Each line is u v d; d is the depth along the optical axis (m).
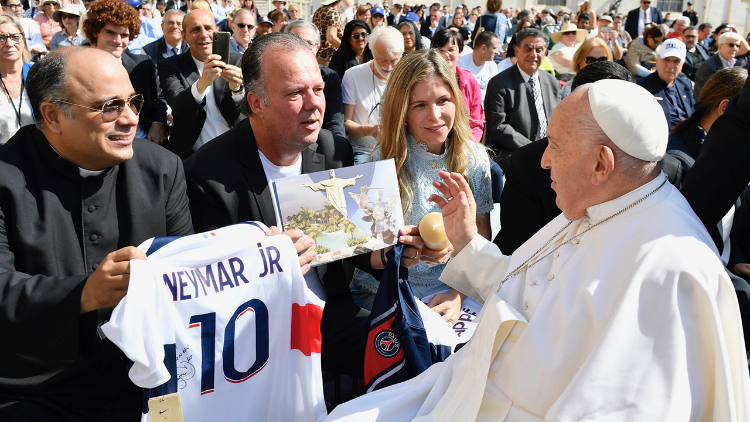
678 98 6.95
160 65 5.16
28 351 1.92
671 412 1.56
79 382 2.16
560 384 1.77
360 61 6.78
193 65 5.25
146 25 10.06
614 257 1.75
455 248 2.42
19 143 2.17
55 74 1.97
